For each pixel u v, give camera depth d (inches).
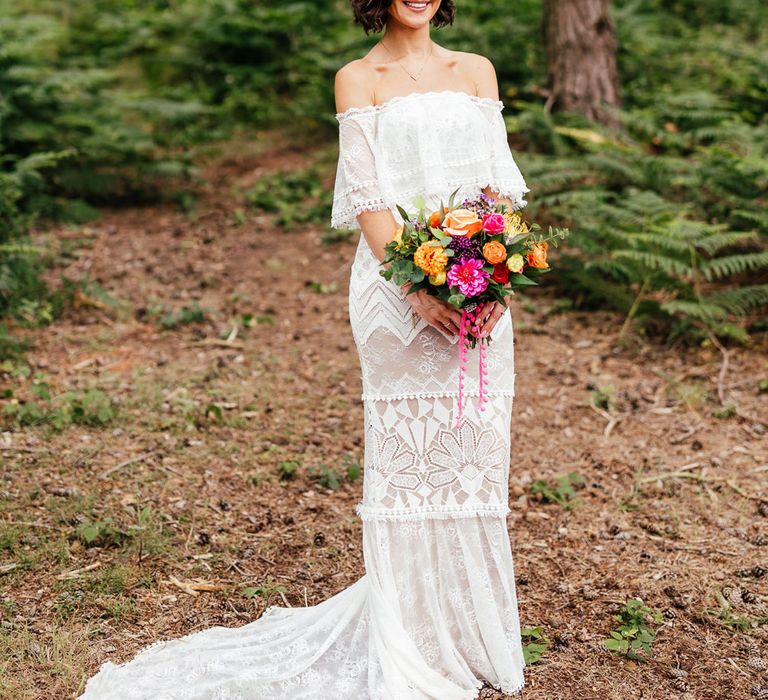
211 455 191.3
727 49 425.4
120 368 227.1
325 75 437.7
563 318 262.4
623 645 134.3
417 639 127.1
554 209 277.3
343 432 204.5
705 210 288.0
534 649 134.6
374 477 125.7
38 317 249.8
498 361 126.2
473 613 127.6
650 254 242.1
